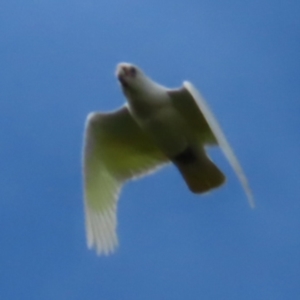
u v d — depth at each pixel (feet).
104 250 52.44
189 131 50.83
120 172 53.31
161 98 50.31
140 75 50.26
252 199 44.57
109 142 52.80
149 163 53.21
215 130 46.62
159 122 50.49
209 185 51.52
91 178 52.65
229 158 45.52
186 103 50.24
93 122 52.08
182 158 51.42
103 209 52.80
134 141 52.70
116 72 50.47
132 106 50.57
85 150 52.39
